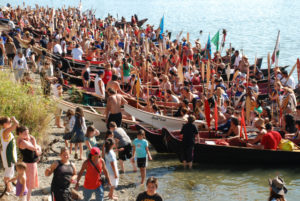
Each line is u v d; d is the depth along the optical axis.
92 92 17.98
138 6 85.94
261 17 63.44
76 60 22.05
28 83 13.14
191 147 11.52
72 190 8.09
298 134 12.83
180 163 12.20
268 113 14.52
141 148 10.07
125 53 23.77
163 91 17.30
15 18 36.94
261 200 9.70
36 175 8.65
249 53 35.28
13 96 11.73
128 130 14.47
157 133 12.32
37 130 11.91
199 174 11.34
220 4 90.06
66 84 18.78
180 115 14.77
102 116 14.12
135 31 33.34
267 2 92.06
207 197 9.79
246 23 56.19
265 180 11.04
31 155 8.48
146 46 23.88
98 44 26.81
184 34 47.03
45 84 14.72
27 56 22.16
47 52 21.58
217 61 22.12
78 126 11.43
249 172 11.66
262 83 21.06
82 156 11.95
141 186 10.20
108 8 79.94
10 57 20.22
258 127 12.39
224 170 11.76
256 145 12.09
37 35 30.36
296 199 9.98
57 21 36.28
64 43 24.95
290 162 11.97
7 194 8.88
